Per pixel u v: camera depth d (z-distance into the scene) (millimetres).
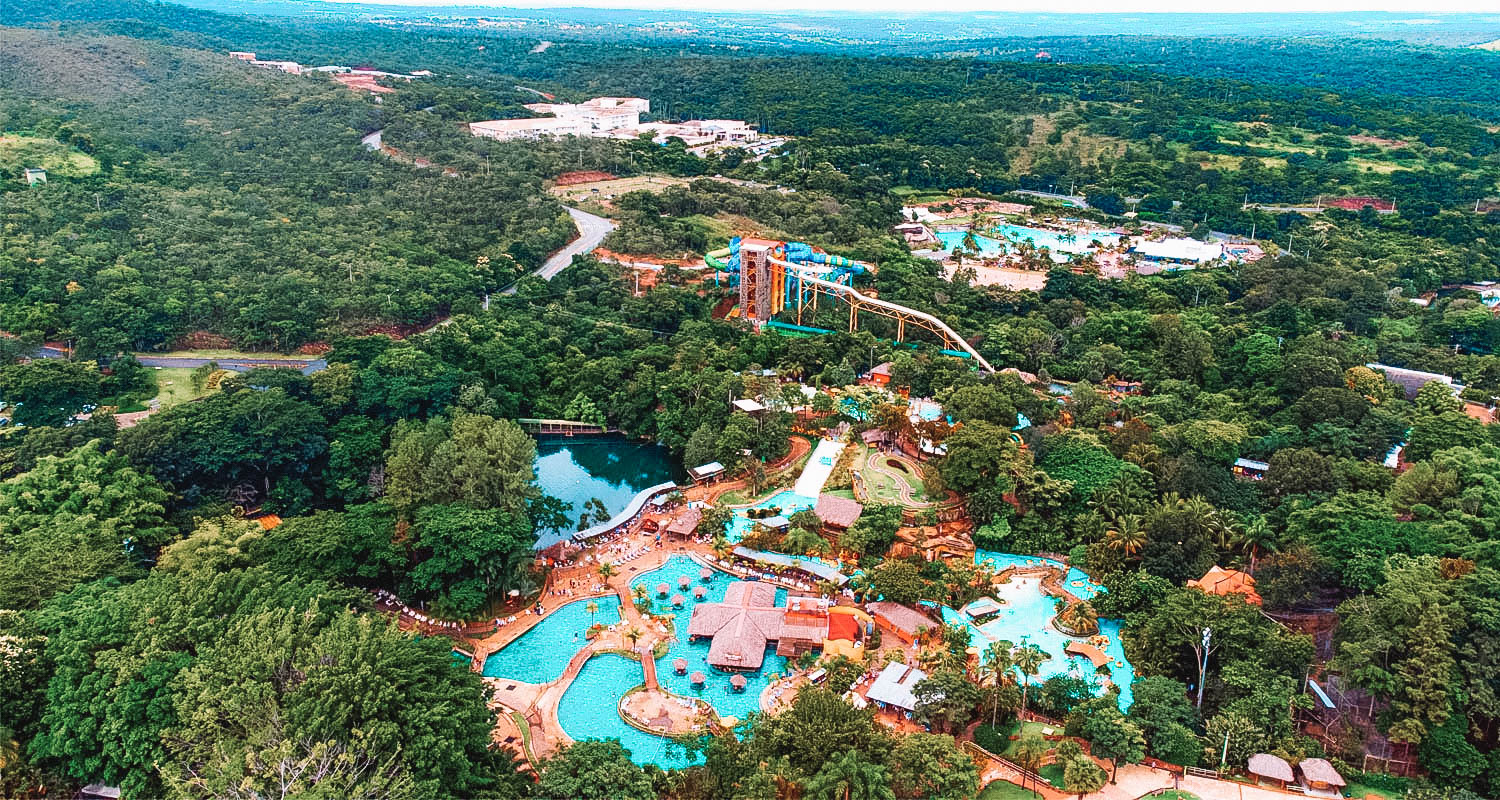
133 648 105812
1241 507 163625
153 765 96938
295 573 134375
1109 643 140750
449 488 157250
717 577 158125
